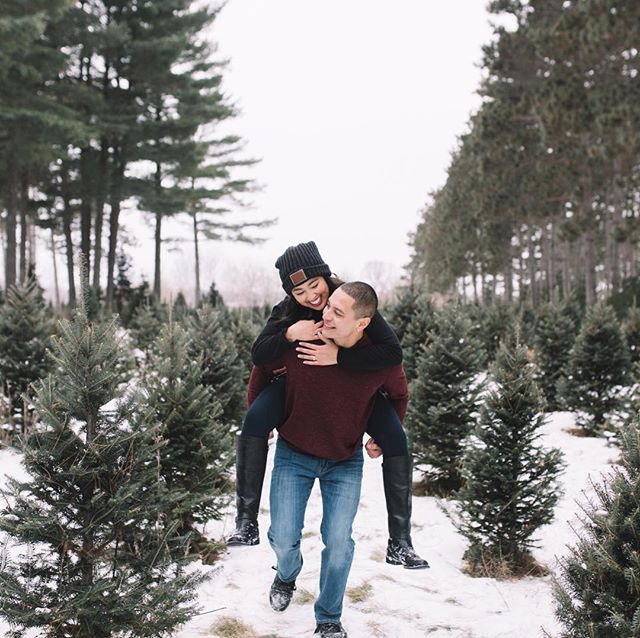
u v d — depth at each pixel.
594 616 2.50
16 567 2.74
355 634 3.39
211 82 33.44
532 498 5.04
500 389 4.83
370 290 2.81
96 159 30.77
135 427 2.95
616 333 9.30
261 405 3.07
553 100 21.88
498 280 54.06
